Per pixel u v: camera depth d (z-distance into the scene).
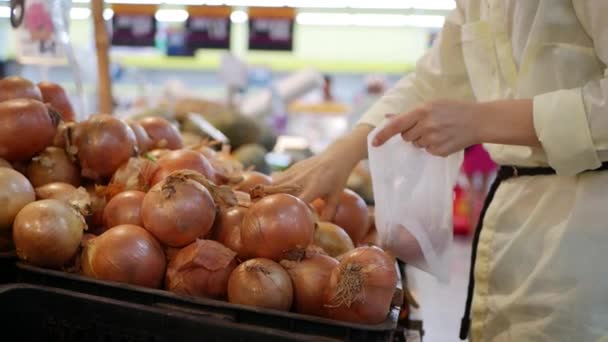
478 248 1.05
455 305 2.54
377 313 0.71
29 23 1.75
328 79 5.11
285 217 0.77
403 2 2.96
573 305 0.90
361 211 1.07
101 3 1.74
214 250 0.77
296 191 0.91
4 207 0.82
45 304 0.74
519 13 0.92
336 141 1.10
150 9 2.71
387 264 0.72
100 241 0.79
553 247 0.92
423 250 0.95
